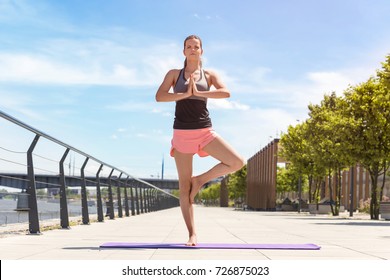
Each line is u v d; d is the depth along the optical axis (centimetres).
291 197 9244
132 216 2533
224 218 2406
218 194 14888
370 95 2547
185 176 760
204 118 727
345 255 676
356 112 2570
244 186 9550
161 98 730
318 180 4556
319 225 1783
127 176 2498
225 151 730
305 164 4444
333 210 3622
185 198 765
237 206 10181
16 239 891
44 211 1271
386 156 2500
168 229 1271
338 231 1352
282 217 2931
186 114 725
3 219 1199
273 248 745
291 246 770
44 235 1003
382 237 1090
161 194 5159
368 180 5575
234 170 745
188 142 728
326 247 799
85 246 757
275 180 6253
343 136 2581
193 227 772
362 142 2538
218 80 743
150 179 13200
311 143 3903
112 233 1084
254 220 2195
